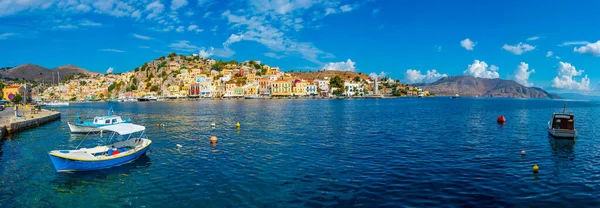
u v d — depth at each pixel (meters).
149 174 27.84
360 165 30.09
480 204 20.86
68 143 44.47
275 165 30.28
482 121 71.00
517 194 22.58
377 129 55.75
